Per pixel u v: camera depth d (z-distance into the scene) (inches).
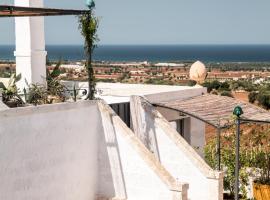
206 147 781.3
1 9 507.2
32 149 549.0
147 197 601.9
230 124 653.9
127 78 3353.8
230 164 721.6
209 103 746.2
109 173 626.8
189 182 668.1
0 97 579.5
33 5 727.7
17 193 534.9
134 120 709.9
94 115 625.6
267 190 646.5
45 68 749.9
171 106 710.5
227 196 718.5
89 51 626.8
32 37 729.0
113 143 621.3
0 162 516.7
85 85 776.9
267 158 717.3
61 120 581.6
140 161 604.1
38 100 605.3
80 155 608.4
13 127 528.1
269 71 5797.2
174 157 675.4
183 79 3686.0
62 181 586.6
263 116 704.4
